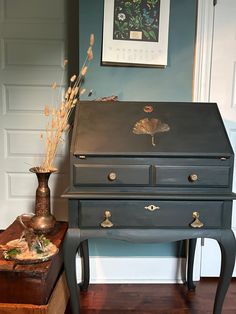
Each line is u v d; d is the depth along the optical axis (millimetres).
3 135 2434
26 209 2496
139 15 1843
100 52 1870
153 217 1403
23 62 2361
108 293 1859
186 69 1910
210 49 1934
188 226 1411
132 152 1386
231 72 1965
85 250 1867
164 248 2004
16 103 2402
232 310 1693
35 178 2473
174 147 1418
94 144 1422
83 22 1846
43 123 2410
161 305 1731
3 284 1318
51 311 1382
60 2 2314
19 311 1309
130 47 1856
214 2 1904
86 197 1369
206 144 1440
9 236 1615
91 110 1598
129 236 1409
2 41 2352
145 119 1548
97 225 1404
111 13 1833
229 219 1416
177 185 1404
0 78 2379
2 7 2332
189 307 1714
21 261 1339
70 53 2336
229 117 2004
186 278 1995
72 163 1393
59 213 2443
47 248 1440
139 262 1994
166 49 1871
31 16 2332
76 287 1431
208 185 1409
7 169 2463
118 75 1898
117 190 1402
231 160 1412
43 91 2381
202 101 1951
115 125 1522
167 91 1922
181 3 1860
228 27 1931
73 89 1780
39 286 1312
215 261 2078
